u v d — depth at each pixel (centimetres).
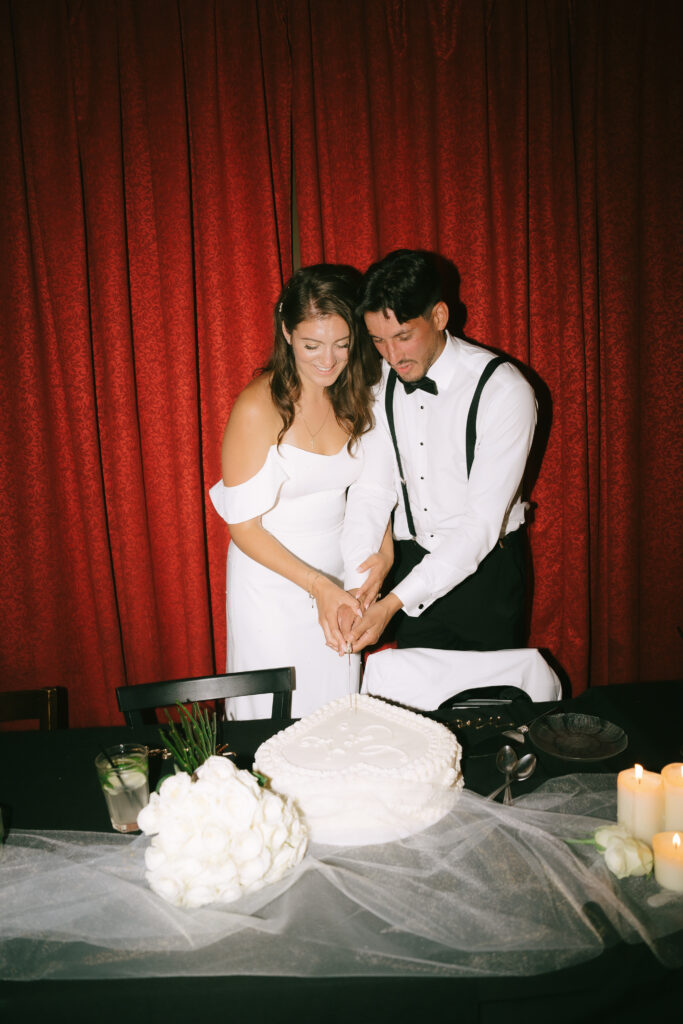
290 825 111
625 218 276
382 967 101
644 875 112
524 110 259
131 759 128
